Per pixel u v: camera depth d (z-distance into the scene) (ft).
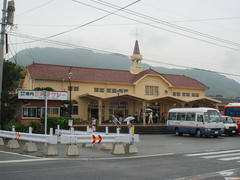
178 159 42.83
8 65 87.10
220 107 155.84
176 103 137.49
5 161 38.29
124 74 142.00
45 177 28.04
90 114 123.65
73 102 120.16
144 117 117.70
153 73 137.69
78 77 123.44
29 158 41.65
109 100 122.83
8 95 79.00
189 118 93.86
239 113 102.68
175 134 106.11
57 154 45.19
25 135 50.42
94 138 46.16
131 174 30.35
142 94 135.23
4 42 67.56
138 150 55.01
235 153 50.88
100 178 28.02
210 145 65.82
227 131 95.66
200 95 152.56
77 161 39.47
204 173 31.76
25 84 128.16
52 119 85.61
